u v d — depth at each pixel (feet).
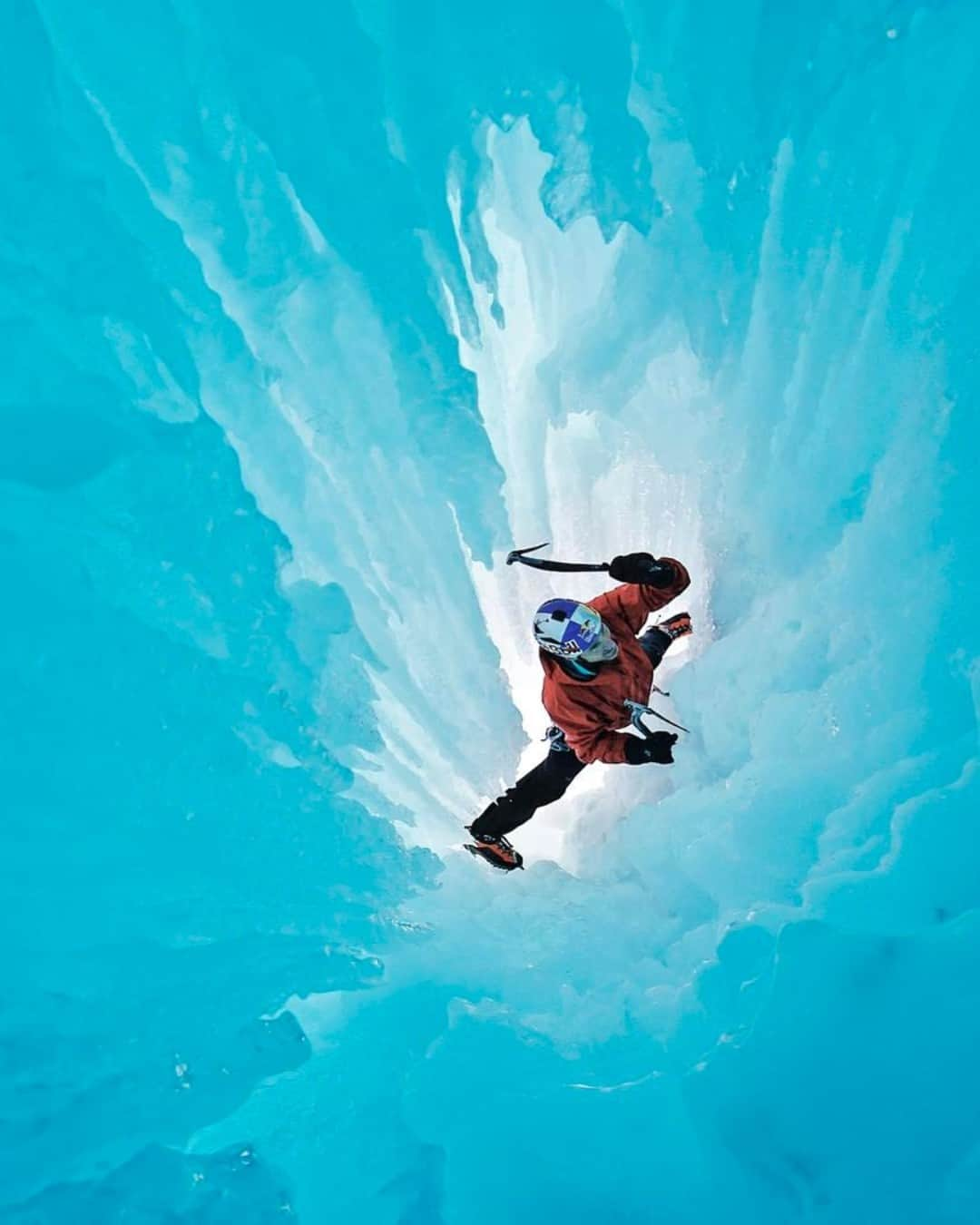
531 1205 7.87
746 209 10.55
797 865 9.78
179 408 9.12
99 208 8.55
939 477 9.74
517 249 12.53
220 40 8.73
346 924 10.32
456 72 9.45
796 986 8.00
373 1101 9.20
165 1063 8.94
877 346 10.28
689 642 13.60
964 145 9.38
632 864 11.75
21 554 8.30
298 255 9.65
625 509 14.48
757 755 10.70
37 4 8.18
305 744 10.18
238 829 9.84
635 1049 9.11
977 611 9.36
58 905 8.76
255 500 9.97
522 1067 8.82
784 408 11.34
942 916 8.50
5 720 8.38
